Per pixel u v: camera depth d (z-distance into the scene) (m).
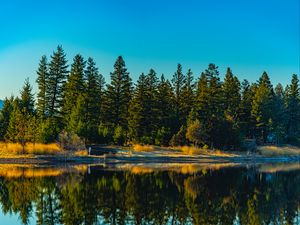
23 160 51.44
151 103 85.75
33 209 23.30
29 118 60.38
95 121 83.19
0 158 50.84
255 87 106.94
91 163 54.75
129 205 25.00
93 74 85.12
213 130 76.62
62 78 83.19
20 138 55.09
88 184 33.56
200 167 54.25
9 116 70.31
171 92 94.44
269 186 36.25
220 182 37.94
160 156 62.72
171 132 85.62
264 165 62.41
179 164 58.69
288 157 80.38
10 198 26.62
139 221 20.92
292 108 107.88
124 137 71.75
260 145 91.69
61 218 21.14
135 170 46.75
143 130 84.06
